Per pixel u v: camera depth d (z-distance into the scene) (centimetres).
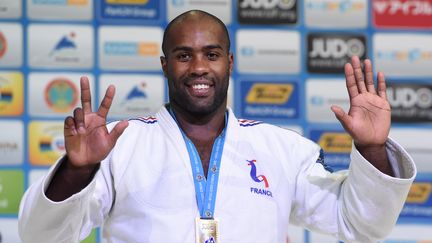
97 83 900
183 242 471
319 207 511
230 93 912
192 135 510
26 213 448
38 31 897
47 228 449
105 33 904
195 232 473
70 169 442
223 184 489
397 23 938
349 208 492
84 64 900
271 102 918
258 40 920
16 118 891
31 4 898
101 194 485
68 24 902
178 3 912
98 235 897
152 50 908
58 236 454
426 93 935
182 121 510
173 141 500
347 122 471
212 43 487
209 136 512
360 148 478
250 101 916
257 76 917
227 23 917
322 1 930
